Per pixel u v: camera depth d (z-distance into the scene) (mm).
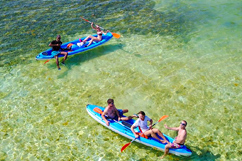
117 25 13703
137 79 9766
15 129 7551
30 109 8312
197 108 8414
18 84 9414
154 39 12570
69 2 16125
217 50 11734
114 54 11344
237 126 7711
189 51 11641
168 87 9352
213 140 7234
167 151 6664
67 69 10312
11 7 15117
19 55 11062
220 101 8703
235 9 15789
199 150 6914
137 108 8398
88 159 6652
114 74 10047
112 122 7418
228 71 10250
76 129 7574
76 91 9141
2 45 11648
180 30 13422
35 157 6695
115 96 8922
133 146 7035
